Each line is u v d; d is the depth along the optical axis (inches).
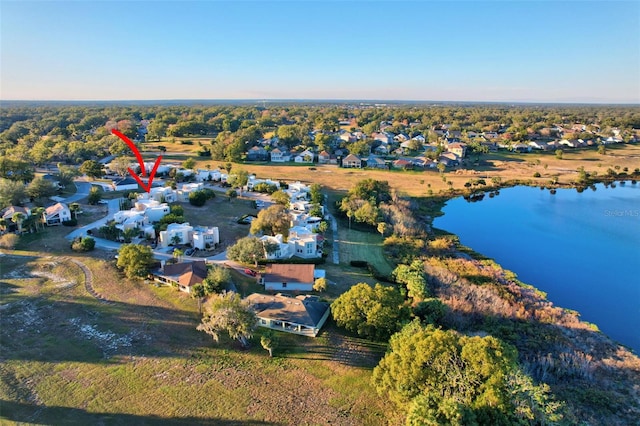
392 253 2866.6
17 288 2130.9
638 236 3489.2
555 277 2716.5
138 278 2268.7
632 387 1614.2
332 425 1358.3
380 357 1717.5
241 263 2571.4
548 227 3690.9
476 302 2133.4
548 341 1871.3
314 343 1780.3
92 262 2454.5
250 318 1720.0
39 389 1465.3
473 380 1267.2
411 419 1187.9
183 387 1502.2
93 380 1520.7
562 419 1224.2
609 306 2352.4
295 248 2726.4
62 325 1841.8
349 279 2440.9
